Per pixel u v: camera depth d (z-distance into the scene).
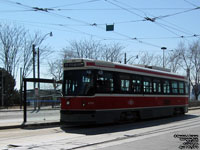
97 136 12.80
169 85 22.69
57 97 30.70
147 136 12.73
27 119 19.78
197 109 37.25
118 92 16.92
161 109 21.25
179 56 52.22
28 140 11.71
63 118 15.85
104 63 16.25
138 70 19.00
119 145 10.49
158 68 22.78
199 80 52.03
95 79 15.53
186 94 25.55
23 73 44.19
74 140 11.68
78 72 15.85
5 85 44.97
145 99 19.39
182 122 19.33
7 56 44.56
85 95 15.40
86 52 45.72
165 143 10.88
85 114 15.25
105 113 15.86
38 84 29.38
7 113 27.27
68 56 46.94
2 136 12.88
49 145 10.51
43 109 30.34
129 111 17.80
